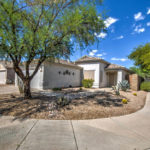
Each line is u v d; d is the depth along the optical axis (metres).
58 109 5.04
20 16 4.87
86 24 6.10
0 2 4.34
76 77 17.11
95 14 5.56
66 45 6.66
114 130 3.40
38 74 12.31
